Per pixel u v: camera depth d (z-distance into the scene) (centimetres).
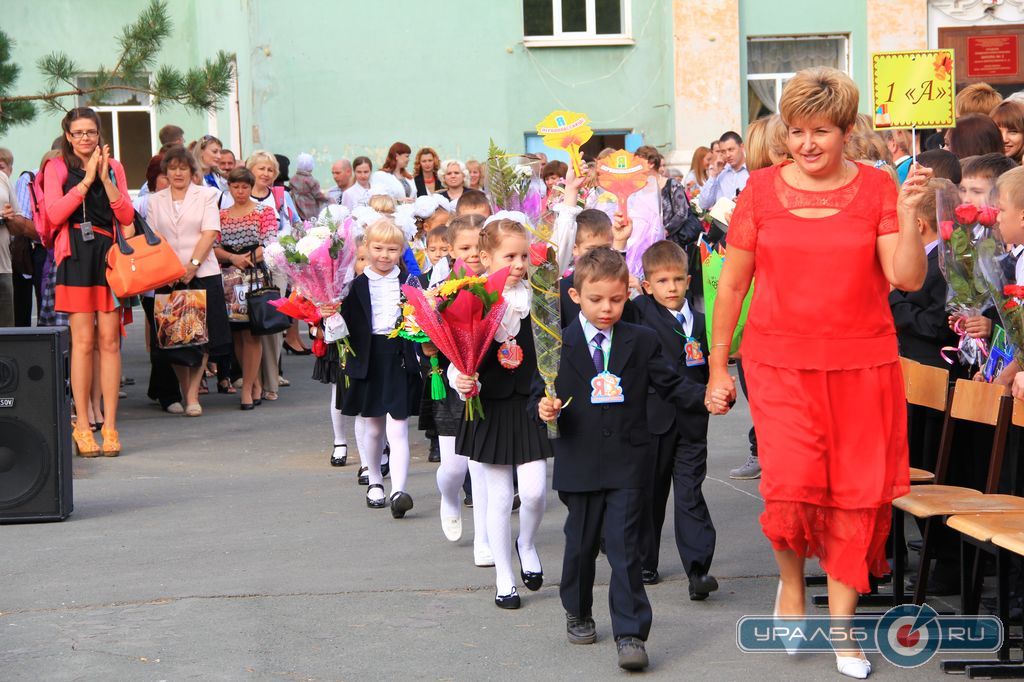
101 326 985
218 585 629
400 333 696
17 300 1256
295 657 525
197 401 1188
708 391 517
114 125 2514
